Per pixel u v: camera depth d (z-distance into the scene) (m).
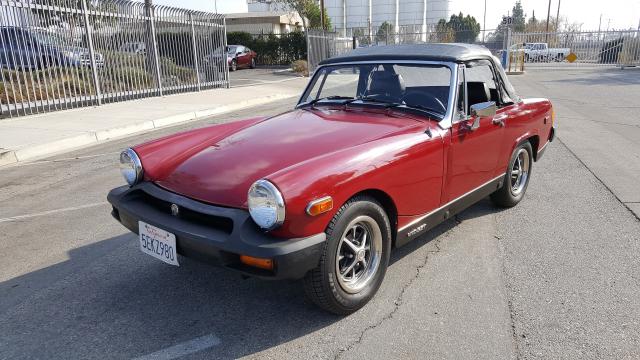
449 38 36.97
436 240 4.12
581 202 5.03
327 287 2.75
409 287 3.34
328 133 3.28
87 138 8.80
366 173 2.81
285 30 41.38
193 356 2.64
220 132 3.81
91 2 12.55
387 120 3.50
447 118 3.50
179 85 16.20
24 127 9.45
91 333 2.87
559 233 4.23
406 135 3.20
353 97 4.03
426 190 3.34
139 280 3.50
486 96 4.05
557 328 2.84
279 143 3.18
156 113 11.46
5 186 6.00
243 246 2.48
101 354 2.67
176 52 16.06
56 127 9.48
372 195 3.01
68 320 3.00
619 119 10.41
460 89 3.64
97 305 3.17
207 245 2.59
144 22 14.38
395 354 2.63
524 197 5.23
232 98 14.92
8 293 3.34
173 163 3.26
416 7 85.44
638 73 24.12
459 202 3.79
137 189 3.20
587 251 3.86
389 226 3.13
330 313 3.02
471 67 3.82
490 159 4.08
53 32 11.59
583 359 2.56
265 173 2.79
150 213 2.97
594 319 2.92
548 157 7.03
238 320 2.98
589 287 3.30
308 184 2.54
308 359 2.60
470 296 3.21
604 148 7.58
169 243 2.80
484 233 4.26
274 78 23.80
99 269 3.68
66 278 3.54
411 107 3.64
